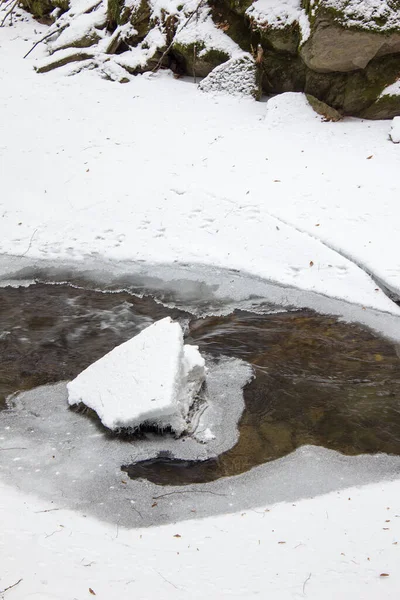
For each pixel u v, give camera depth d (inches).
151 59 505.0
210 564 133.3
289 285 296.7
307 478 174.9
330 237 316.8
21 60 550.9
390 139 397.1
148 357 205.2
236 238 329.7
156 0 514.0
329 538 143.7
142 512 159.8
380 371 233.3
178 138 418.3
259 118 437.4
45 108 464.4
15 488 166.7
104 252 331.3
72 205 367.2
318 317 274.4
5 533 137.8
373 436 195.2
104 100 473.7
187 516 157.9
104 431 194.7
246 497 166.2
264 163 383.9
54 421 200.5
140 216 352.8
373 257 299.4
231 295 294.4
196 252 324.2
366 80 418.0
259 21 443.8
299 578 128.3
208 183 369.1
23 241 342.3
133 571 129.3
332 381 226.8
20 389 220.2
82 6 566.6
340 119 426.9
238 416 204.7
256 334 262.2
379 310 275.4
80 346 252.4
